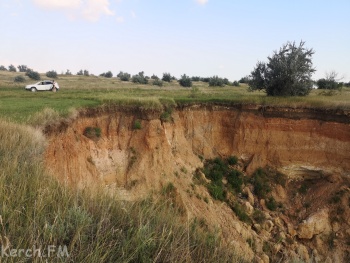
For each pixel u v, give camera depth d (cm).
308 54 2397
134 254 313
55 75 6775
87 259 289
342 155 1820
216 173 1852
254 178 1891
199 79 8112
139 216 398
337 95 2416
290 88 2345
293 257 481
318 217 1636
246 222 1609
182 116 1989
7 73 7262
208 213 1500
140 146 1591
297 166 1908
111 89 3394
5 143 634
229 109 2055
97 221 376
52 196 398
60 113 1258
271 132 1967
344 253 1524
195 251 367
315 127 1897
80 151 1295
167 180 1513
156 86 4909
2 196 361
